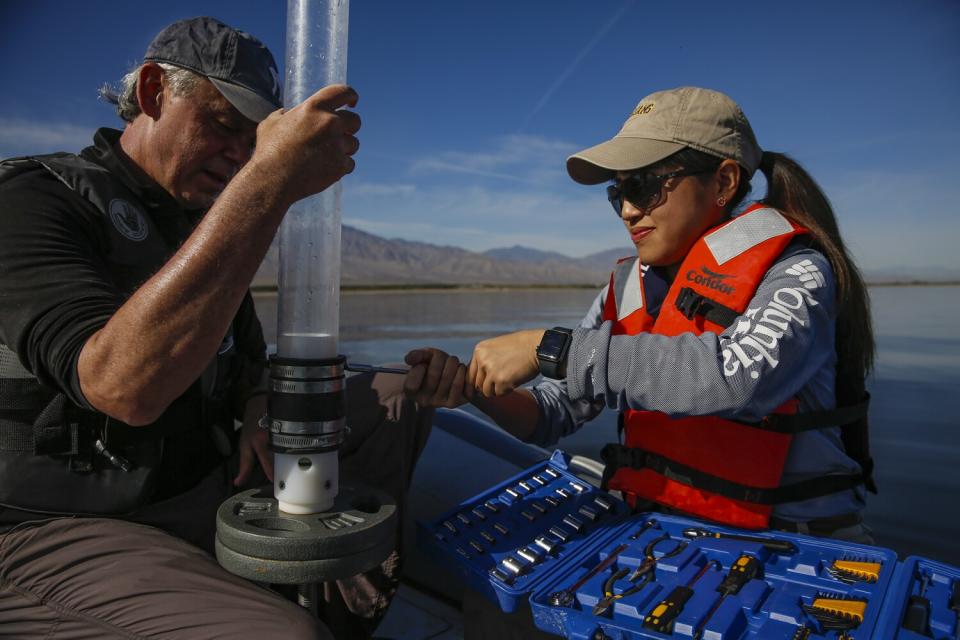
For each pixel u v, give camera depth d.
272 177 1.03
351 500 1.27
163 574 1.34
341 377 1.17
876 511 4.27
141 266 1.47
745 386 1.30
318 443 1.14
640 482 1.66
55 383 1.17
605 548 1.46
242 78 1.52
